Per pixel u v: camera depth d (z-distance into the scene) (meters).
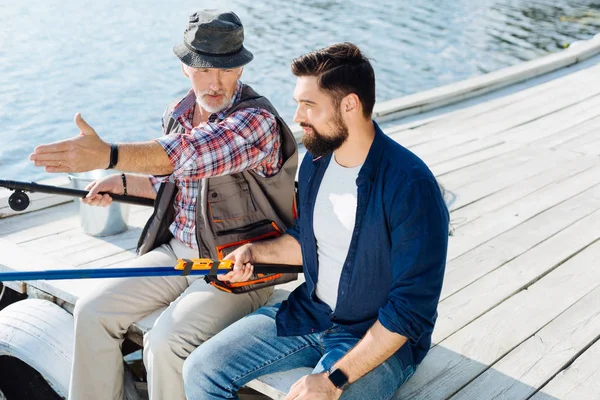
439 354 2.91
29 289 3.60
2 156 8.12
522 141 5.68
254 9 15.20
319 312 2.55
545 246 3.83
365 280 2.38
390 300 2.28
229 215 2.79
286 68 11.30
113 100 9.90
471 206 4.38
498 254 3.75
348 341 2.45
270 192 2.82
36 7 14.48
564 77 7.66
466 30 13.95
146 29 13.32
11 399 3.54
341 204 2.40
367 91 2.29
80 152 2.31
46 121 9.10
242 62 2.72
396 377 2.43
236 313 2.79
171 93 10.23
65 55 11.62
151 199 3.10
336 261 2.45
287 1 16.06
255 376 2.50
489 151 5.44
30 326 3.27
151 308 2.93
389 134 5.89
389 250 2.33
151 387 2.71
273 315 2.62
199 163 2.55
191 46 2.71
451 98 6.75
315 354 2.59
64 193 2.90
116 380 2.90
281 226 2.87
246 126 2.65
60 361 3.17
